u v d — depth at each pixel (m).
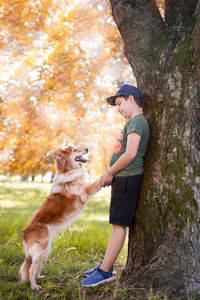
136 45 3.16
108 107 10.18
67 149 3.93
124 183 2.81
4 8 8.34
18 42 9.02
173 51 2.82
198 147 2.59
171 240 2.53
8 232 4.87
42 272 3.24
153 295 2.28
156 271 2.45
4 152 14.62
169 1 3.25
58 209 3.49
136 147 2.69
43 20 8.94
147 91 3.06
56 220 3.43
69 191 3.66
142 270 2.57
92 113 10.66
